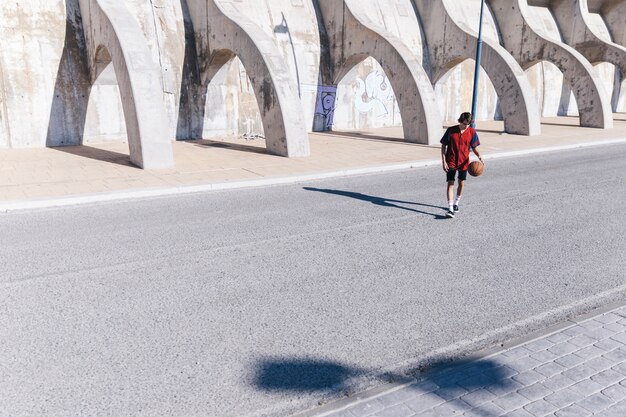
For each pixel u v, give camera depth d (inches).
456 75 1194.0
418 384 172.1
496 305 235.5
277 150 689.6
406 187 510.6
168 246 314.2
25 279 258.4
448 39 1063.6
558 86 1416.1
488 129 1053.8
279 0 960.9
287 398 163.2
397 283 260.7
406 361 186.4
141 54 575.5
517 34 1202.6
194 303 233.0
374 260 294.8
